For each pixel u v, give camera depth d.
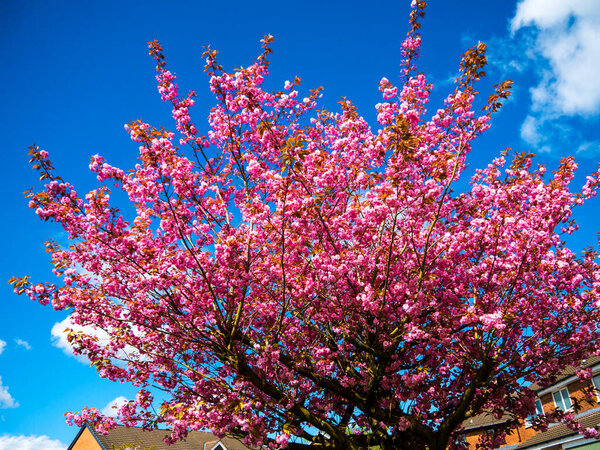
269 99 9.03
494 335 8.04
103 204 7.52
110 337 8.32
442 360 9.38
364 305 7.68
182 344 8.66
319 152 8.17
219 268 8.12
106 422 8.24
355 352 9.35
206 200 8.46
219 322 7.90
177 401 8.52
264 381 7.76
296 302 8.94
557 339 8.78
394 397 8.43
